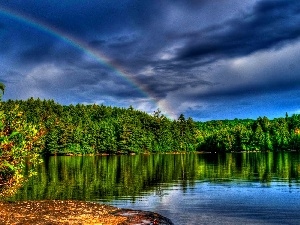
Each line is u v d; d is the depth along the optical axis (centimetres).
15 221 1912
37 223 1888
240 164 9312
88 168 8238
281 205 3350
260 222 2664
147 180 5644
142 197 3869
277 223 2634
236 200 3641
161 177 6128
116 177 6150
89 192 4259
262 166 8425
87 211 2256
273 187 4675
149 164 9750
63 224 1897
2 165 2312
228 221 2678
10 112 2478
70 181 5469
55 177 6091
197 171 7331
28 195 4016
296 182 5203
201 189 4525
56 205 2412
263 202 3522
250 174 6531
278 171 7044
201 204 3419
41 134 2581
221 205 3344
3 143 2295
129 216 2164
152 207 3266
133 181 5497
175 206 3309
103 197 3869
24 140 2420
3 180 2422
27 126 2494
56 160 11931
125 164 9806
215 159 12219
